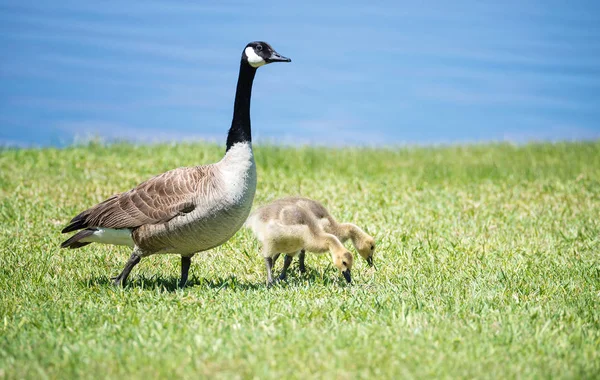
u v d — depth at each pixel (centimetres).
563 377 839
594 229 1692
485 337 965
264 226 1329
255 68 1261
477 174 2495
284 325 1006
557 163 2772
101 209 1232
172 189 1191
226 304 1127
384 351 905
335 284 1300
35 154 2608
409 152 3138
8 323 1043
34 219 1745
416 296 1180
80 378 831
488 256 1486
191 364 859
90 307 1118
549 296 1202
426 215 1842
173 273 1396
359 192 2098
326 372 838
